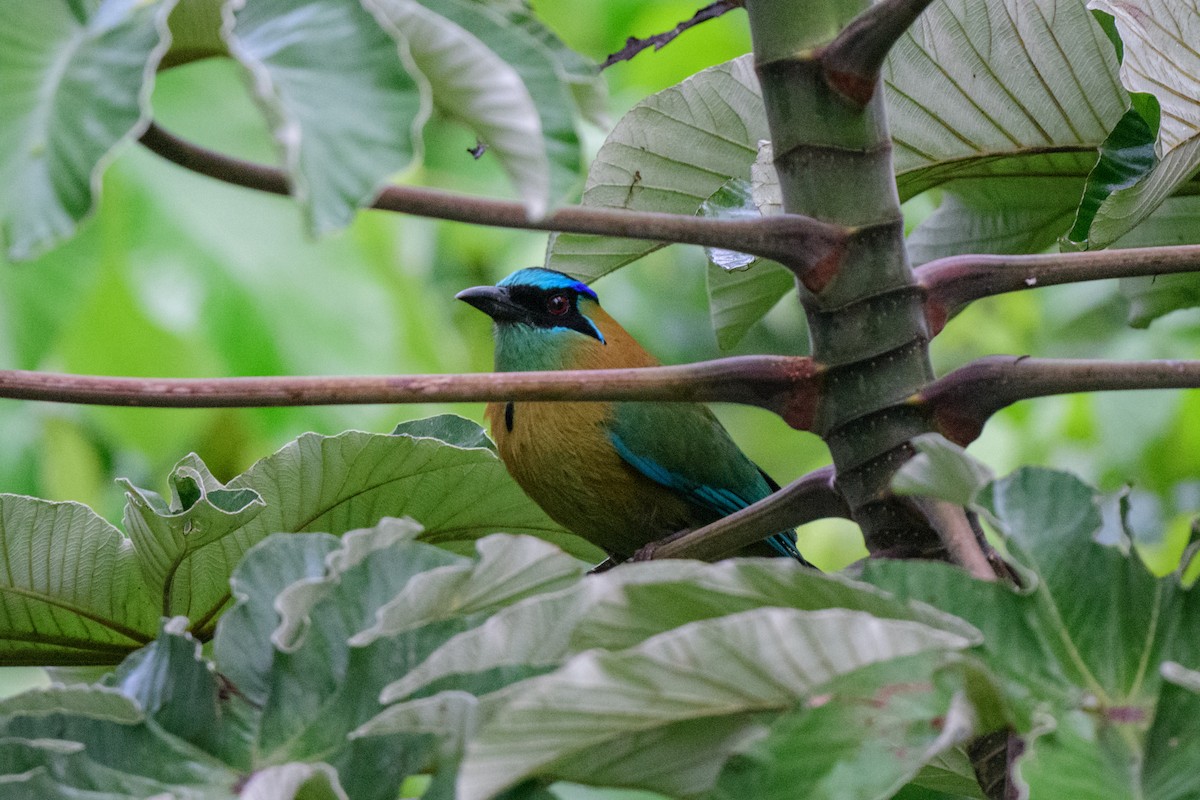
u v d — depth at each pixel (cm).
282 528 526
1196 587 358
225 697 373
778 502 479
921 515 439
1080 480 371
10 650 521
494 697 323
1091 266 462
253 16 321
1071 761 321
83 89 306
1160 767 319
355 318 1155
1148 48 514
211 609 513
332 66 309
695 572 331
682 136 598
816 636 304
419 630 365
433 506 541
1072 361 436
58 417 1214
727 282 621
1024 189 634
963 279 455
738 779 316
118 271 1104
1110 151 523
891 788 305
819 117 442
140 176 1111
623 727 316
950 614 345
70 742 356
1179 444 1159
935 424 443
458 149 1407
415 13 310
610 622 338
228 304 1123
